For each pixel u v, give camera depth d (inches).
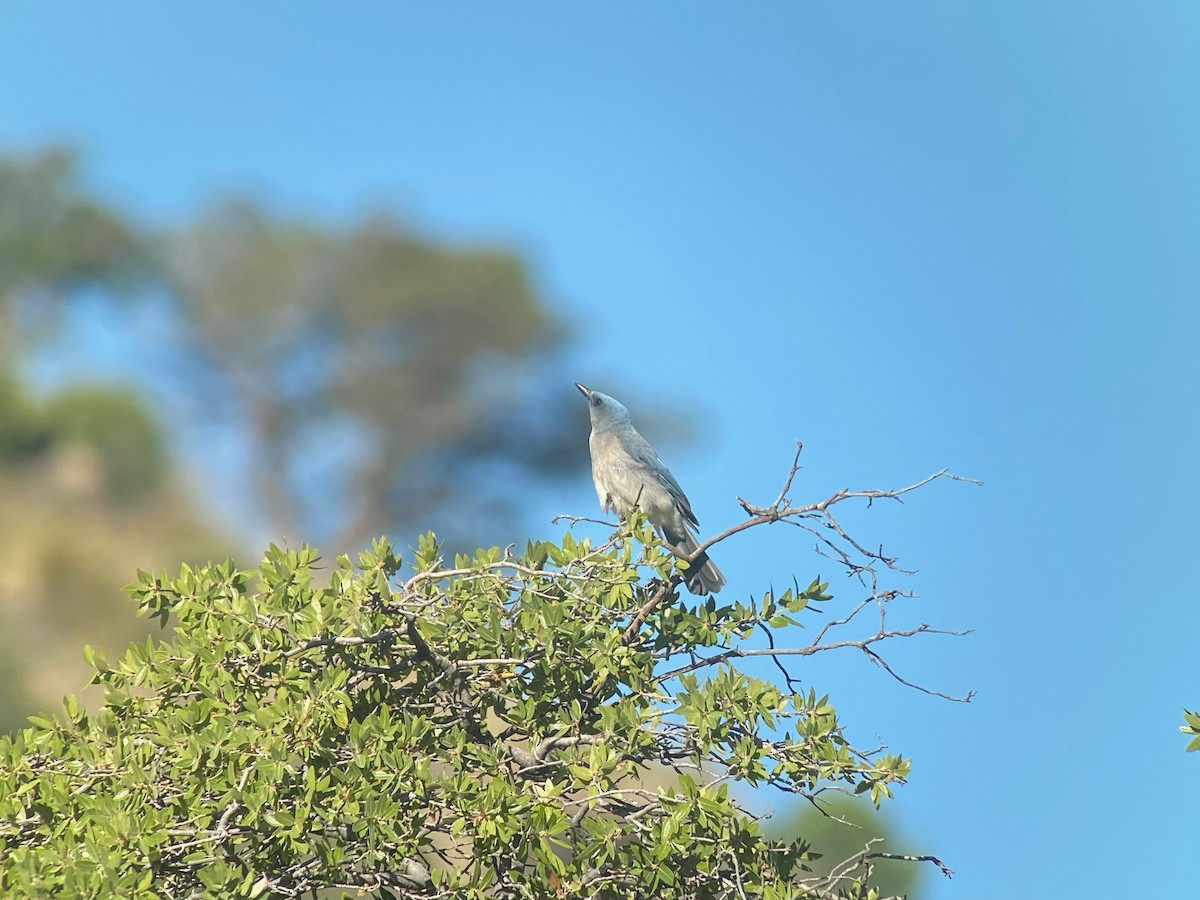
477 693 487.2
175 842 412.2
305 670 469.4
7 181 3159.5
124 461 2751.0
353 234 3142.2
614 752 436.1
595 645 476.7
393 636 468.8
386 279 3085.6
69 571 2217.0
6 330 3024.1
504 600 492.4
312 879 418.9
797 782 458.9
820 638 475.2
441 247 3169.3
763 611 504.4
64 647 2085.4
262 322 3083.2
